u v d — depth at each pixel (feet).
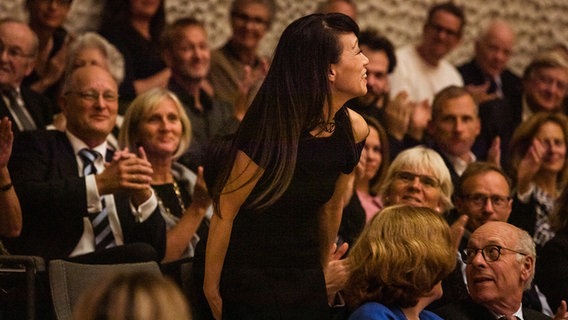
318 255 26.96
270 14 49.78
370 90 46.62
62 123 38.06
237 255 26.30
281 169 25.76
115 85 35.99
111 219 34.19
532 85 53.83
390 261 25.08
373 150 39.60
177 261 30.55
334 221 27.76
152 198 34.53
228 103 45.24
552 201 42.47
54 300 28.37
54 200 32.94
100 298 17.80
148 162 33.94
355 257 25.62
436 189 36.27
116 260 30.37
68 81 35.78
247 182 25.84
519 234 30.68
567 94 54.44
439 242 25.34
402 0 59.21
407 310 25.50
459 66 56.39
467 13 60.85
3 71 39.73
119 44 46.09
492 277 30.30
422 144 46.60
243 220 26.25
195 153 39.24
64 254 33.60
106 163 35.65
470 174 37.35
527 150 43.47
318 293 26.61
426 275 25.16
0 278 29.76
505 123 52.42
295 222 26.35
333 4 52.21
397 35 59.11
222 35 53.62
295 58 26.13
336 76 26.21
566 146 43.70
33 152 34.73
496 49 55.98
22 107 40.11
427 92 54.08
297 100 25.98
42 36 44.16
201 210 35.14
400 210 25.66
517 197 42.24
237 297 26.21
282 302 26.25
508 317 30.48
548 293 36.65
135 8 46.96
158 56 46.24
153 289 17.85
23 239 33.32
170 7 52.75
